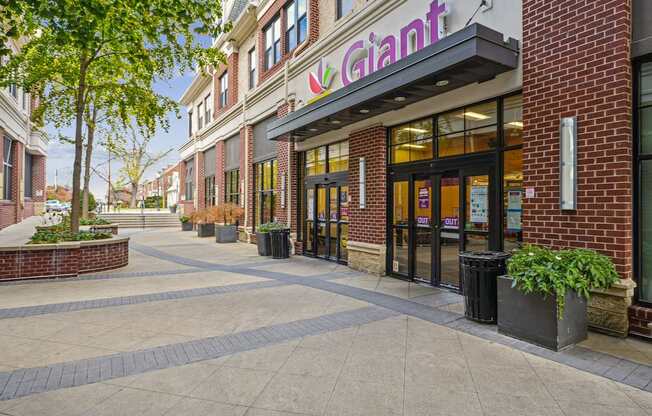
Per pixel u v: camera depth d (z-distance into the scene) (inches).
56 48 425.7
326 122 370.6
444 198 303.7
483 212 271.4
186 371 158.6
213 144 869.2
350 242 392.8
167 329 208.7
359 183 377.7
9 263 331.3
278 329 208.5
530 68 230.1
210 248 591.5
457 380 150.8
